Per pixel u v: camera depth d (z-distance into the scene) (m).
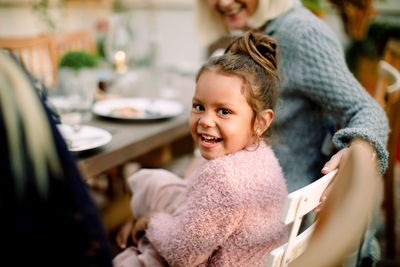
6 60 0.37
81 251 0.41
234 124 0.77
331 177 0.61
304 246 0.61
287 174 1.08
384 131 0.86
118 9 4.71
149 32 4.67
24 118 0.36
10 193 0.36
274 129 1.07
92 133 1.05
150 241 0.85
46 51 2.20
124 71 2.07
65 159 0.40
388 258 1.62
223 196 0.72
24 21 3.53
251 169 0.76
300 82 1.00
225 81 0.76
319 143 1.10
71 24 4.25
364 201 0.46
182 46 4.92
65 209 0.39
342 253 0.42
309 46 0.97
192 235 0.74
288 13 1.09
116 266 0.86
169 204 0.98
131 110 1.33
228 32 1.51
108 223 1.44
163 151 1.65
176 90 1.76
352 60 3.22
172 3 4.77
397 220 1.92
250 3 1.17
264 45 0.85
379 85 1.47
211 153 0.80
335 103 0.94
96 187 1.93
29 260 0.38
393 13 3.56
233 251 0.76
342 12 2.36
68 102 1.35
